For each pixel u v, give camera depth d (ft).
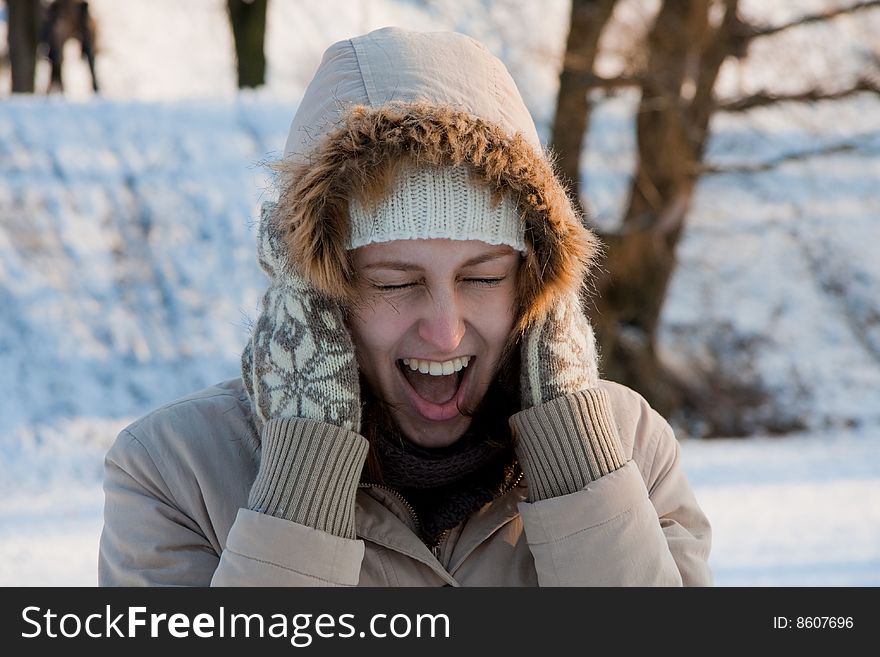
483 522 14.83
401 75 14.53
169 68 144.66
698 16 82.38
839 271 110.22
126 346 80.28
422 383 15.65
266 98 99.14
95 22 113.39
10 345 77.66
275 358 14.49
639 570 14.10
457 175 13.91
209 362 80.94
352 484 13.99
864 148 96.27
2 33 129.49
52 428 72.95
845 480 63.82
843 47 88.58
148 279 83.82
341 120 14.10
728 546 46.57
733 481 63.31
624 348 86.02
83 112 93.15
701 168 86.12
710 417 91.45
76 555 43.96
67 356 78.28
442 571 14.35
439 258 13.96
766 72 108.37
